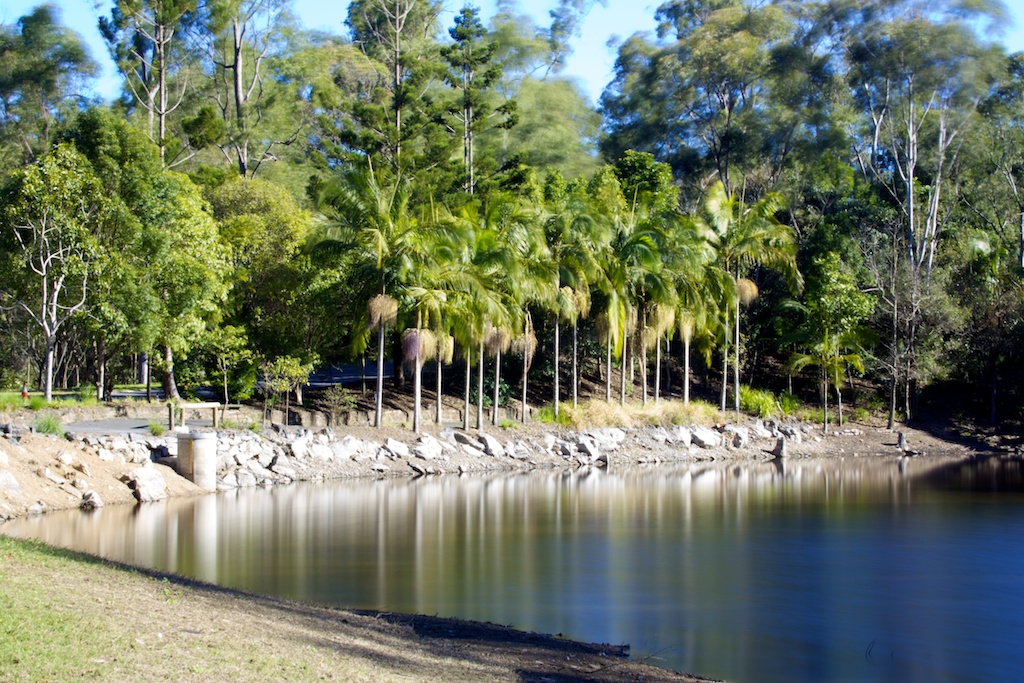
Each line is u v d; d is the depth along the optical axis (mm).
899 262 56125
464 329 38219
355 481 32750
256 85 70625
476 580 18016
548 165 71062
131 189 35969
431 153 48969
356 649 11352
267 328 41594
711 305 50344
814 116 67562
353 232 36812
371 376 57000
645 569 19578
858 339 52438
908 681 13008
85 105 64250
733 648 14195
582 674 11898
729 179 72062
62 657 8906
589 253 43094
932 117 66812
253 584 16969
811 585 18547
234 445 31844
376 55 80625
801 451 47625
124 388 45188
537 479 35031
